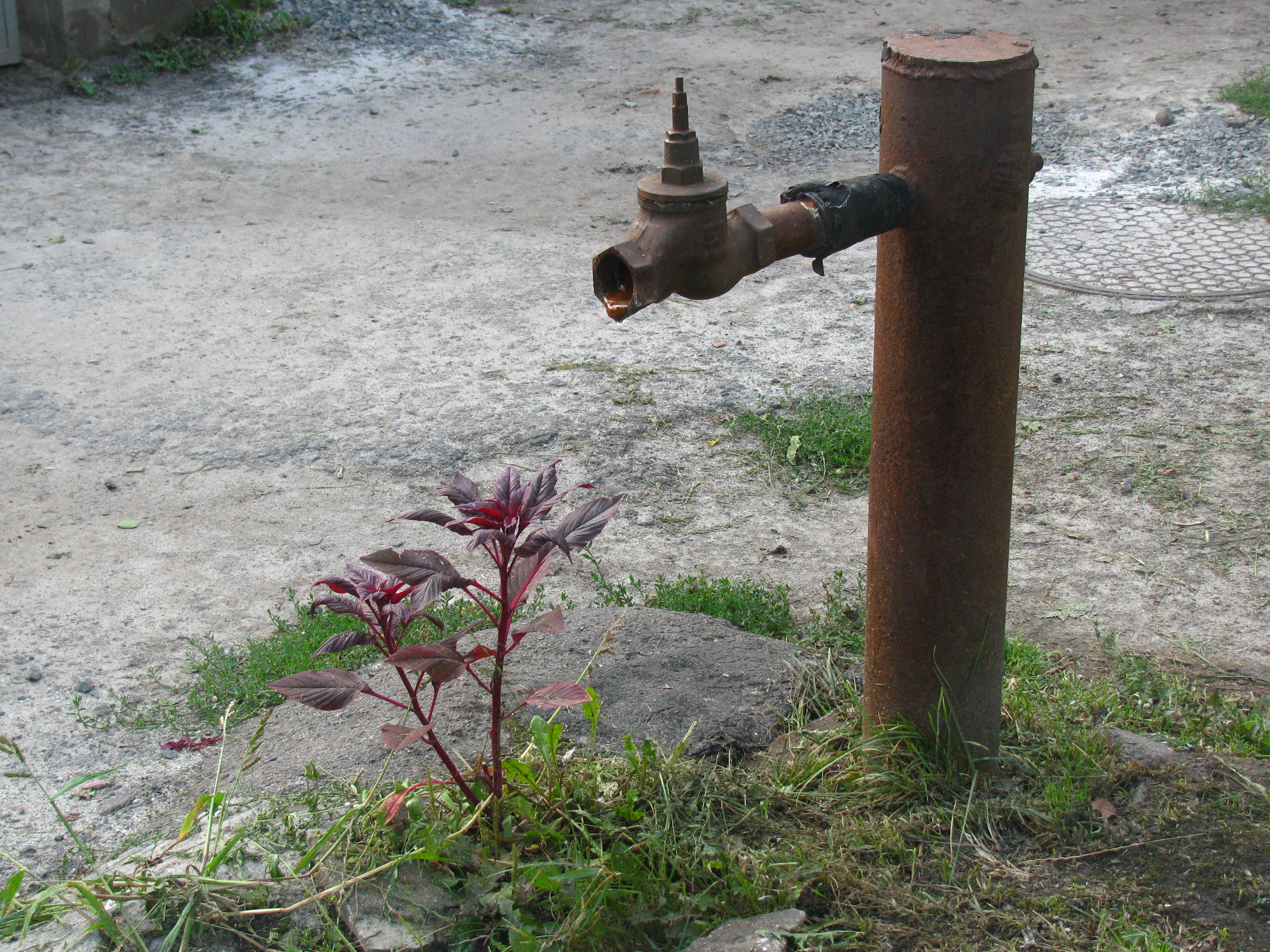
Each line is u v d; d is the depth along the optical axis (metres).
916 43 2.27
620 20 11.78
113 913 2.29
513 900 2.22
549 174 8.23
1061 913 2.28
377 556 2.17
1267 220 6.90
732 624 3.57
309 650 3.46
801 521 4.40
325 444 4.96
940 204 2.21
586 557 4.15
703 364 5.61
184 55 10.28
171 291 6.50
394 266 6.81
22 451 4.93
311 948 2.23
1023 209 2.26
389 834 2.41
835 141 8.69
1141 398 5.15
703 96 9.71
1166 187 7.50
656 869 2.37
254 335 6.00
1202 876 2.36
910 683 2.62
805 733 2.84
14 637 3.75
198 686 3.49
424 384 5.46
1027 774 2.70
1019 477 4.62
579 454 4.85
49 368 5.66
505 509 2.20
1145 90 9.22
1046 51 10.44
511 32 11.35
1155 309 5.95
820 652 3.36
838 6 12.18
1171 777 2.65
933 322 2.29
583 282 6.58
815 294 6.36
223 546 4.27
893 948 2.21
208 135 8.97
